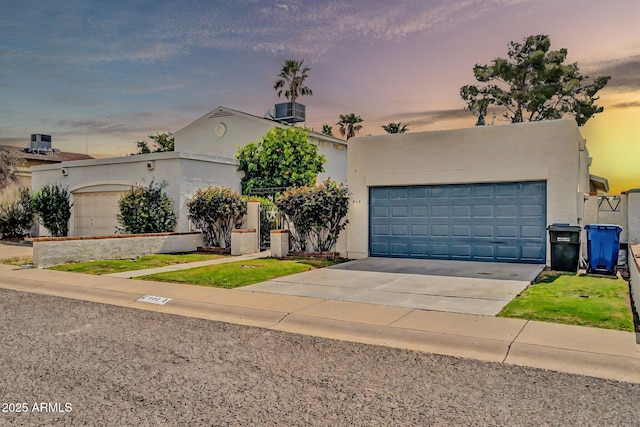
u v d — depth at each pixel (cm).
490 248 1323
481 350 606
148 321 771
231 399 452
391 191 1459
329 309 805
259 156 2345
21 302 924
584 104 3328
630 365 529
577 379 504
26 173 2583
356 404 441
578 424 398
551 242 1154
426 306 816
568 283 993
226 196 1712
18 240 2231
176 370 533
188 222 1775
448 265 1284
